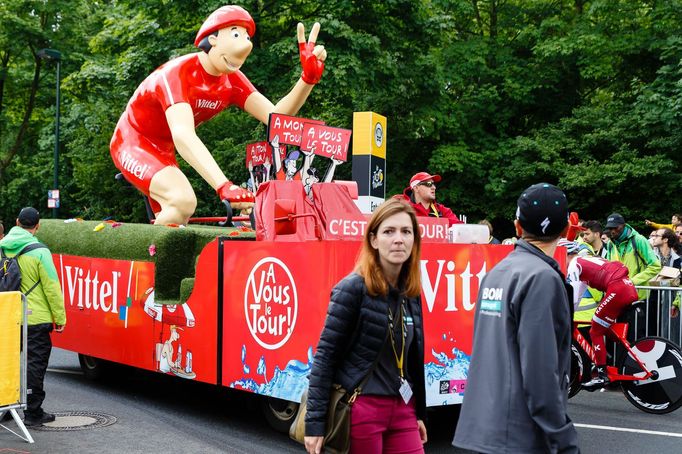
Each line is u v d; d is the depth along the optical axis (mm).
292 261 5723
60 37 27500
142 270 7406
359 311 3172
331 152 6824
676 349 7211
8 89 30062
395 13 19109
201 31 8211
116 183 23312
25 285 6383
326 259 5398
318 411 3146
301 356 5613
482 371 2953
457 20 23719
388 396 3189
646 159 18266
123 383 8625
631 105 19859
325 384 3160
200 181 20109
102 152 22938
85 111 24109
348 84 17016
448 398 5789
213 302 6520
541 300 2775
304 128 6695
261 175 7805
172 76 8242
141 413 7047
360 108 19891
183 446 5867
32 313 6391
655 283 8891
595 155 19844
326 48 17172
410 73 18984
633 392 7445
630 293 7203
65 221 9000
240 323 6230
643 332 8680
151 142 8719
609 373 7430
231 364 6320
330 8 17719
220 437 6195
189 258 7332
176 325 6938
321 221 6137
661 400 7273
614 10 20266
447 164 19703
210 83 8391
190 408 7336
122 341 7672
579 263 7398
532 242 3027
